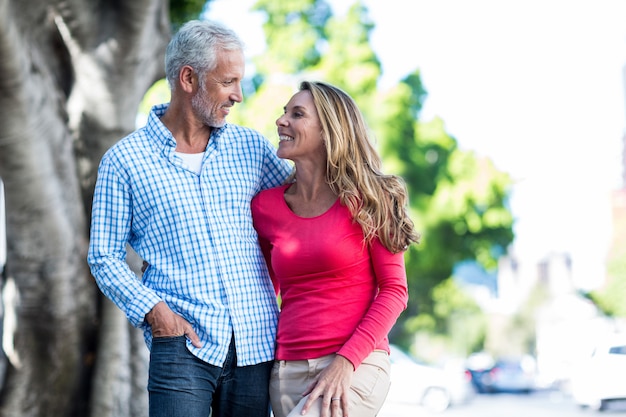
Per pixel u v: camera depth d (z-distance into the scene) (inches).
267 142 160.1
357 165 146.3
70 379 252.7
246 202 153.3
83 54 249.4
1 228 292.2
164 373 143.3
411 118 932.0
